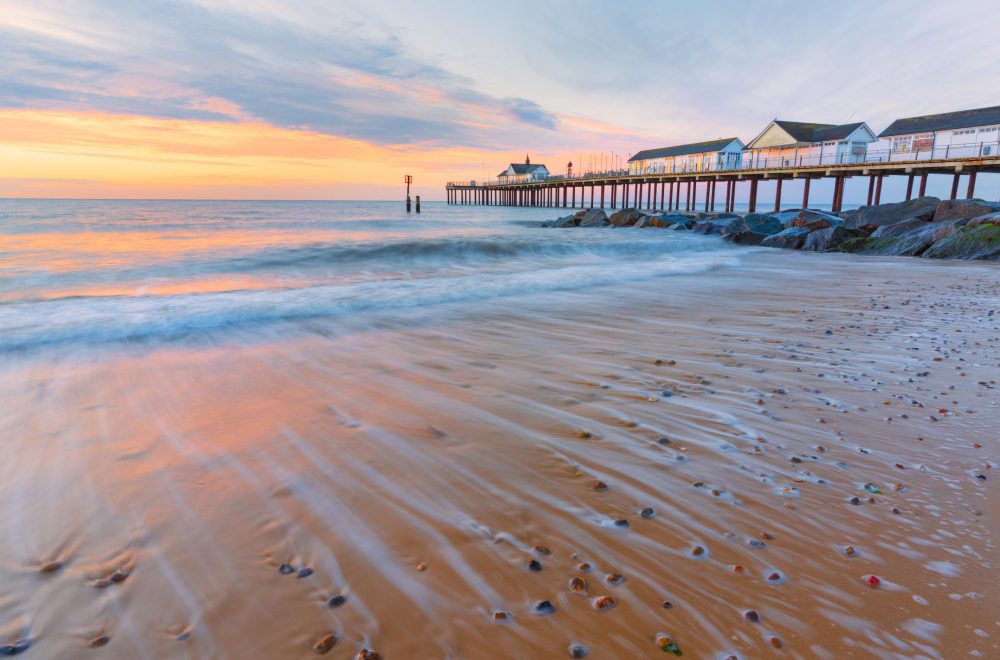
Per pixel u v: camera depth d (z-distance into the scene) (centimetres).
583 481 281
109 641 176
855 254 1795
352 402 400
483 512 252
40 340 573
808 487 275
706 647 171
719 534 234
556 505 258
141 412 381
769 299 888
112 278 1097
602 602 191
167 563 216
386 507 256
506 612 187
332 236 2278
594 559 216
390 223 3662
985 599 193
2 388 429
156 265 1259
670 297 902
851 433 342
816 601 192
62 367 487
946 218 1927
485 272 1274
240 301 772
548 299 872
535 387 435
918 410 382
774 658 167
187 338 597
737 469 294
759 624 181
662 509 254
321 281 1090
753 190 3834
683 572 208
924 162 2697
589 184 5859
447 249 1614
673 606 190
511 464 300
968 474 289
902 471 292
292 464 301
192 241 1894
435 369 486
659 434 341
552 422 361
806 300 878
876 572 208
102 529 240
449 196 10250
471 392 423
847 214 2627
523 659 167
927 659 165
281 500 263
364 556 219
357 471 292
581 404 395
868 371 478
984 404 394
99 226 2817
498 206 8725
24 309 696
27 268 1180
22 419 367
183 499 264
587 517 247
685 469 294
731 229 2444
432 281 1012
